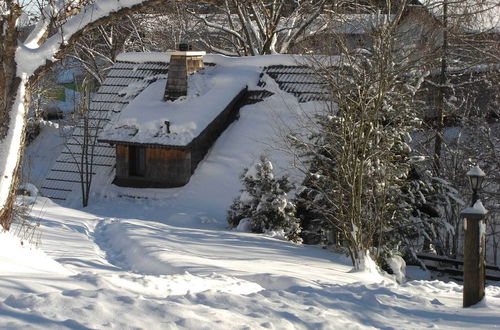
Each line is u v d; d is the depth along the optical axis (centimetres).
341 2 2928
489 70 3369
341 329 670
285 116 2592
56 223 1825
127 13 1230
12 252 1044
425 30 2688
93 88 3934
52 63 1210
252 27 3591
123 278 815
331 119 1708
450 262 2166
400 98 1830
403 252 1944
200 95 2698
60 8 1205
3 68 1178
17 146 1191
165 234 1814
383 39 1709
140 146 2620
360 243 1569
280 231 2072
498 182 2934
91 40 3941
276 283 1114
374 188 1697
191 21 3906
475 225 942
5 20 1164
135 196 2633
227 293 735
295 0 3503
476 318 804
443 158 3050
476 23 3234
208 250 1650
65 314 572
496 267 2147
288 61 2788
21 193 2212
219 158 2612
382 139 1755
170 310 610
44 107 4003
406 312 810
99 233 1839
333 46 2319
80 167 2842
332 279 1311
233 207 2166
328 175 1731
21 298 595
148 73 3016
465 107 3219
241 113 2695
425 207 2128
